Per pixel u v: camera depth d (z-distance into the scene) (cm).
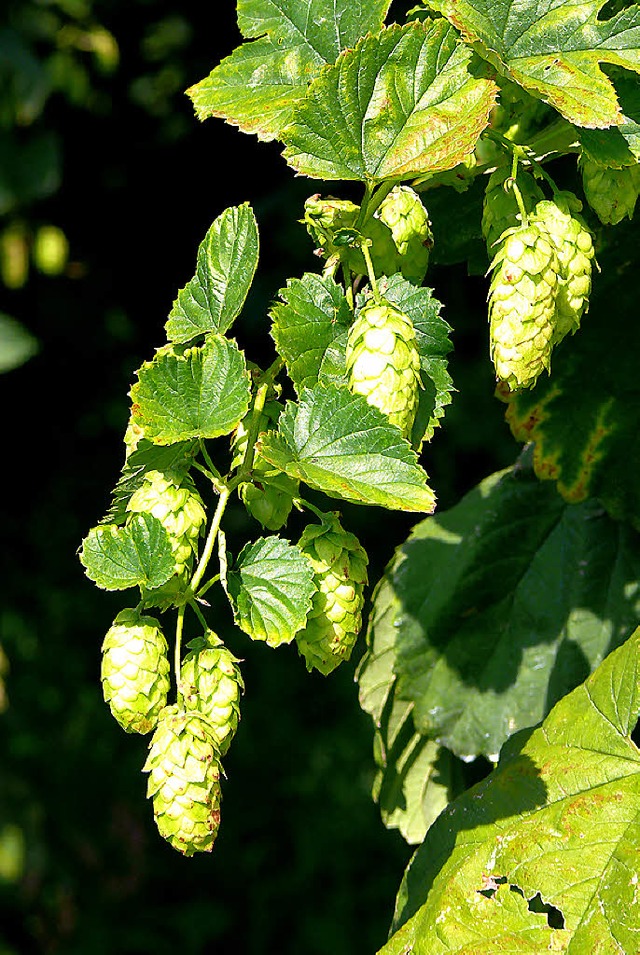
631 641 84
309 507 78
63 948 252
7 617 309
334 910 254
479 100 76
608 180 80
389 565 98
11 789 270
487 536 96
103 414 316
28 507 325
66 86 254
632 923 79
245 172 272
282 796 273
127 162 277
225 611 287
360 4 79
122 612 77
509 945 80
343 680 288
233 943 254
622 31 78
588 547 95
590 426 90
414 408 76
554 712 85
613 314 88
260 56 80
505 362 77
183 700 76
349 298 79
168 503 77
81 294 296
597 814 81
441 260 89
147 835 270
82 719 291
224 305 79
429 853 85
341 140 77
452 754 98
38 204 272
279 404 79
